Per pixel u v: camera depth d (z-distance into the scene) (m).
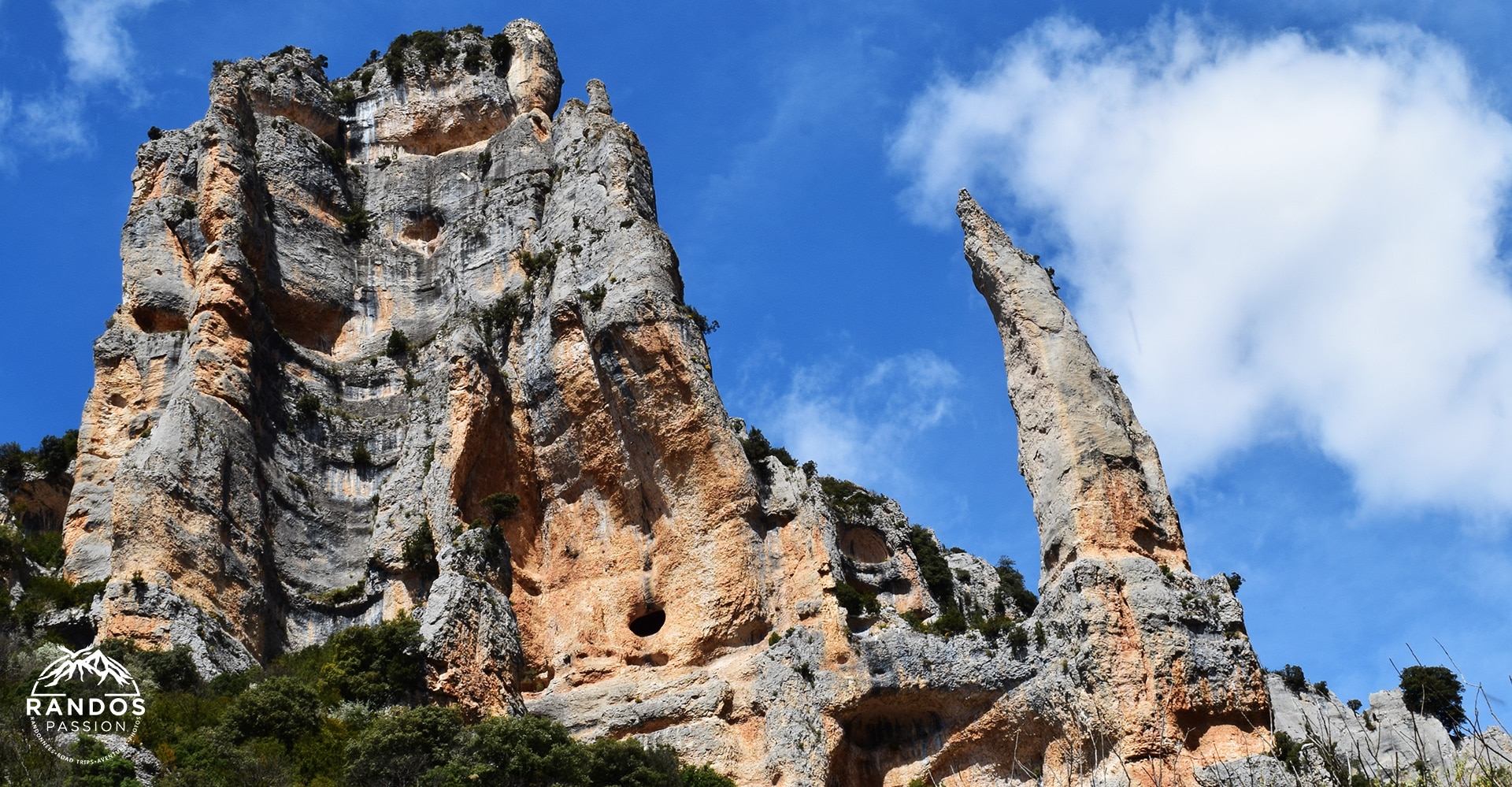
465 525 81.88
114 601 72.06
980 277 85.44
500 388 87.19
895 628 75.56
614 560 82.25
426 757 61.97
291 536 84.12
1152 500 78.62
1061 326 81.81
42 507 90.25
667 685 76.69
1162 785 65.94
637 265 85.94
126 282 91.25
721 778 70.94
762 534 79.88
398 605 79.31
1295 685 82.38
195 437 80.31
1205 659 71.50
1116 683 70.19
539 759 62.38
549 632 81.62
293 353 91.19
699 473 80.75
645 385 82.44
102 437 86.31
